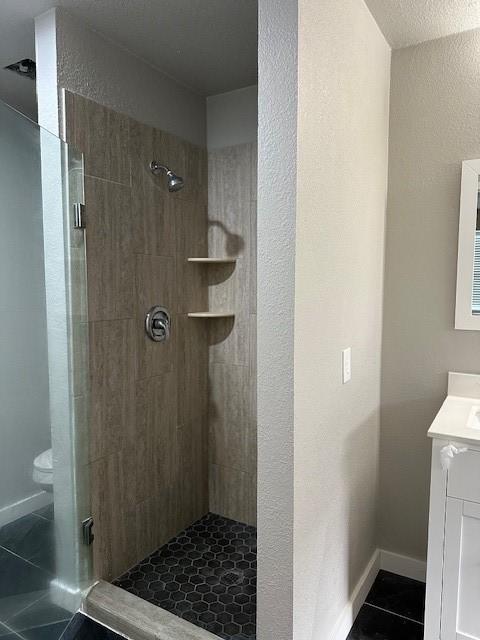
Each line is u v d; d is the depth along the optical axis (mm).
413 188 2051
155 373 2305
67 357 1851
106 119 1986
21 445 1663
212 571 2189
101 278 1988
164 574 2168
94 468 2000
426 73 1988
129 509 2191
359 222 1777
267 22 1254
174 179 2182
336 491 1673
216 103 2562
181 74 2322
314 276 1392
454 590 1578
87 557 1978
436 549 1591
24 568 1670
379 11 1755
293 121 1235
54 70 1784
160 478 2369
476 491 1502
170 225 2357
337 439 1659
